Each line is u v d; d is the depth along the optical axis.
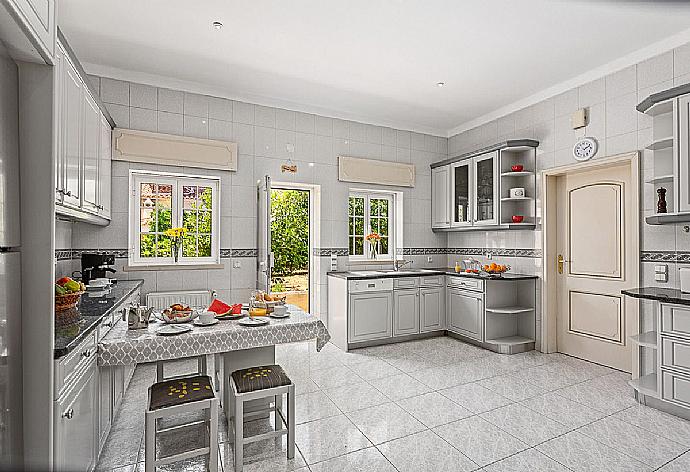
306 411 2.94
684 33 3.21
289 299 7.43
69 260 3.75
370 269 5.46
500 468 2.20
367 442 2.48
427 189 5.86
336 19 3.05
